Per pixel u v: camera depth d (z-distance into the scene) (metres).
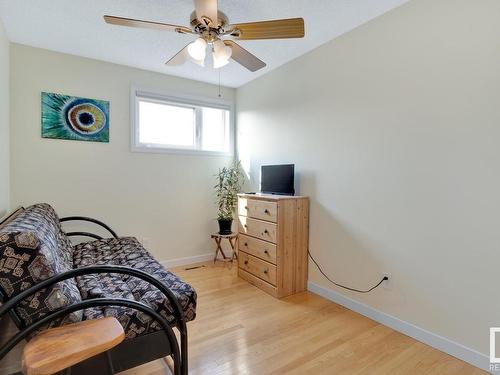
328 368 1.66
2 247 1.04
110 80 3.01
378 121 2.15
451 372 1.63
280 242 2.58
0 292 1.05
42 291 1.09
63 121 2.78
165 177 3.39
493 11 1.58
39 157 2.69
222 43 1.86
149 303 1.44
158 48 2.67
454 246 1.75
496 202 1.58
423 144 1.89
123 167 3.12
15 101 2.56
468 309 1.70
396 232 2.06
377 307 2.19
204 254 3.70
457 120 1.72
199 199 3.64
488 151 1.61
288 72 2.99
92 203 2.96
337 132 2.47
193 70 3.23
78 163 2.88
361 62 2.26
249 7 2.01
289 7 2.02
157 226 3.35
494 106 1.58
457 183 1.73
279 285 2.60
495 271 1.60
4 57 2.30
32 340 0.99
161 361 1.72
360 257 2.31
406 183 1.99
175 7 2.03
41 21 2.21
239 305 2.45
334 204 2.52
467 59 1.68
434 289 1.85
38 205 2.25
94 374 1.22
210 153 3.69
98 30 2.34
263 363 1.69
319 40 2.52
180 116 3.56
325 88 2.58
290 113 2.97
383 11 2.07
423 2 1.87
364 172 2.26
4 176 2.33
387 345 1.88
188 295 1.56
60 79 2.76
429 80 1.85
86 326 1.08
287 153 3.03
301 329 2.07
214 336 1.97
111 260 2.14
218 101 3.73
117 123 3.06
